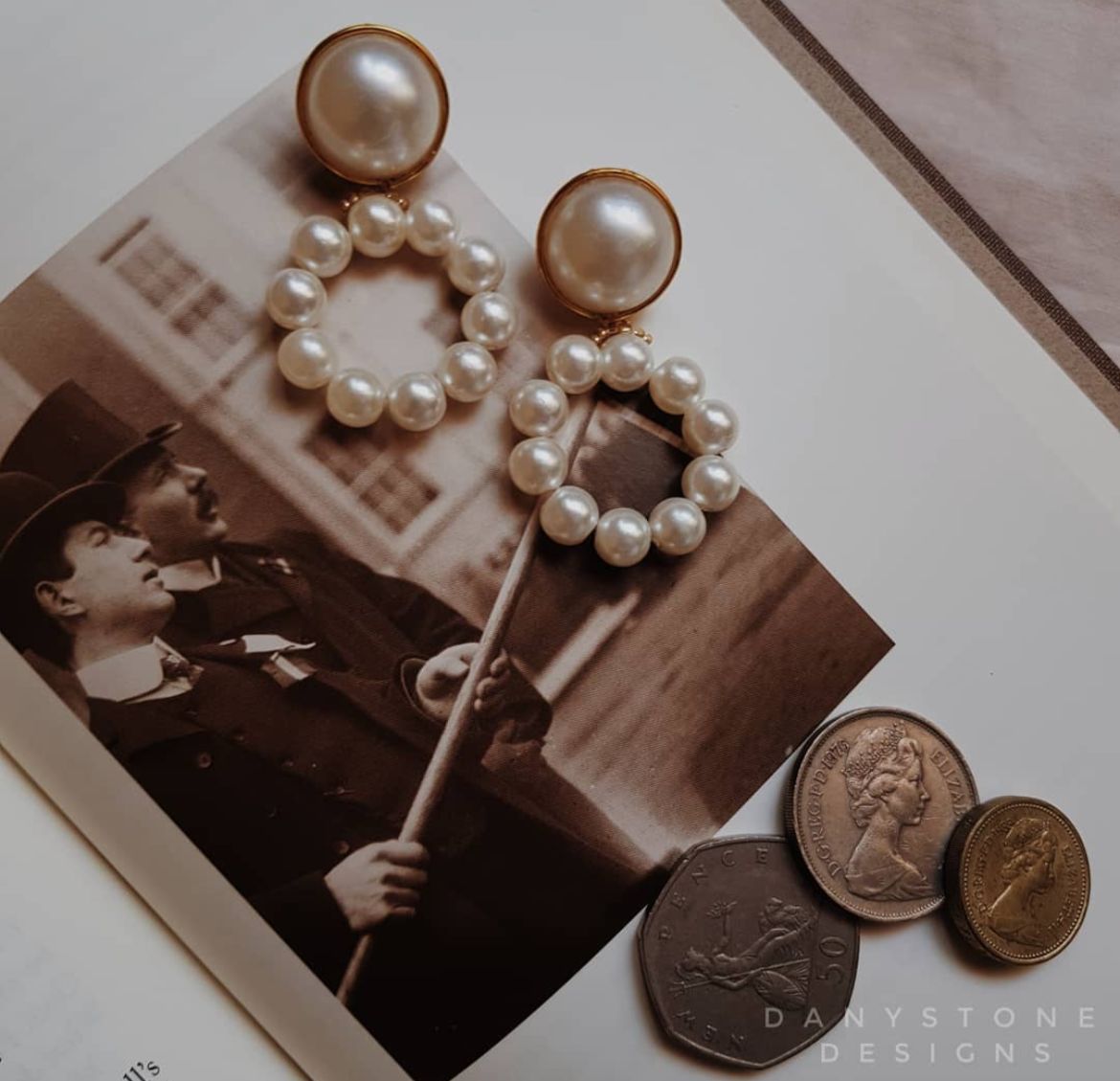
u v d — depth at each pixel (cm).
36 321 64
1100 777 69
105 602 64
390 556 65
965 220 82
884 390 70
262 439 65
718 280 69
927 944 67
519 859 64
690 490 66
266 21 66
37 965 61
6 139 64
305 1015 64
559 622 66
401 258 67
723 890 65
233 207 65
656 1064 65
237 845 64
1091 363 81
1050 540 70
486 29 68
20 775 64
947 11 83
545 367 67
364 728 64
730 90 70
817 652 67
